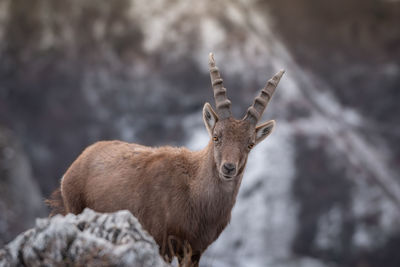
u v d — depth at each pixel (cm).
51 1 11769
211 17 12031
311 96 11319
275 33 12188
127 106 10900
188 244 2175
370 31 12381
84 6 11850
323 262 9269
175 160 2267
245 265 8881
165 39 11644
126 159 2359
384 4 12631
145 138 10556
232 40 11706
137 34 11681
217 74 2284
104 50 11506
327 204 9762
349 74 11825
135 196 2236
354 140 10738
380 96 11550
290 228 9450
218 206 2188
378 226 9594
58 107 10812
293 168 9956
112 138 10562
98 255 1398
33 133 10594
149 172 2250
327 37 12319
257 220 9394
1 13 11556
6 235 6291
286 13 12544
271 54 11669
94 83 11088
